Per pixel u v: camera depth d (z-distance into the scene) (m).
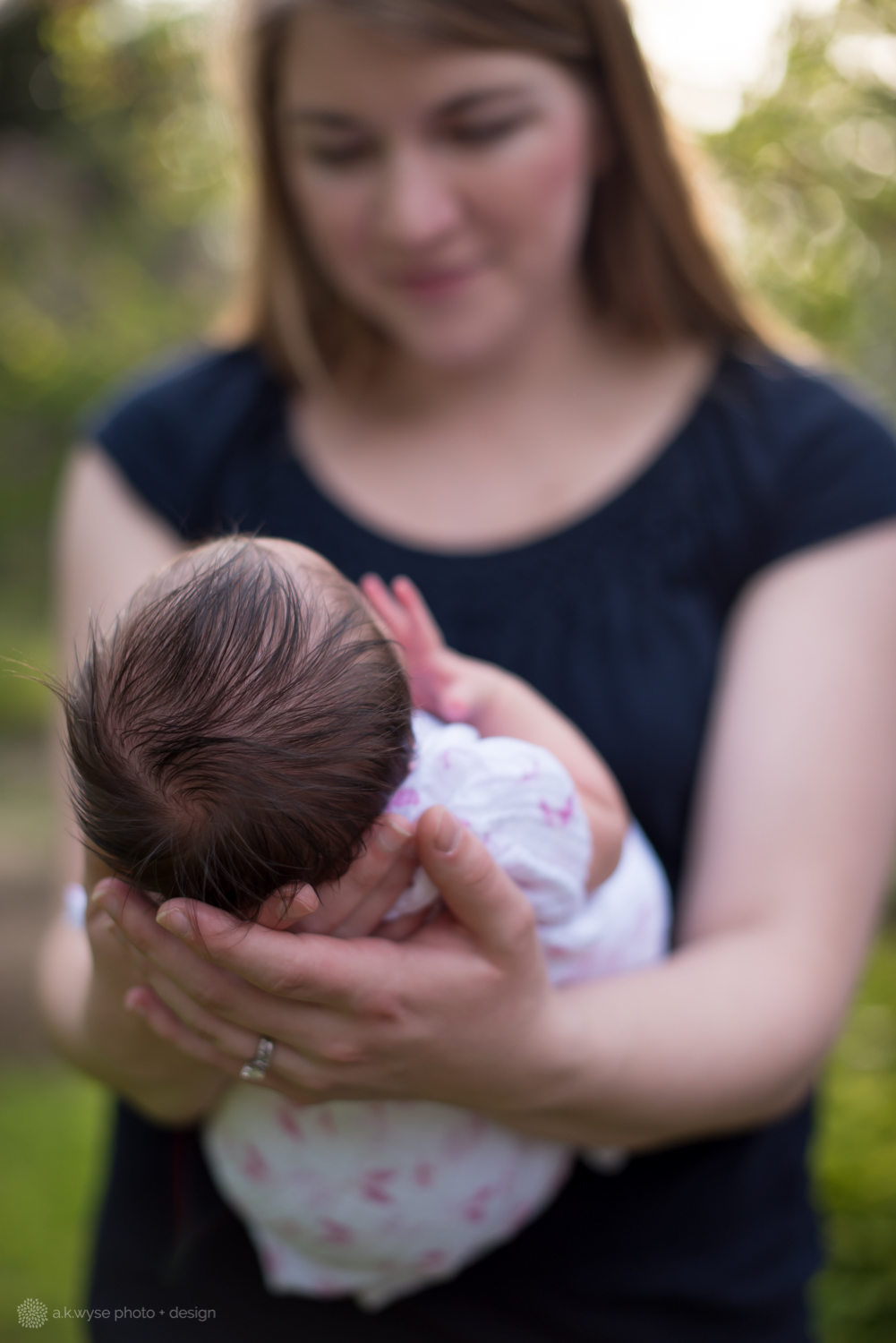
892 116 2.79
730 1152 1.49
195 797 1.08
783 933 1.37
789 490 1.57
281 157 1.72
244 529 1.71
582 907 1.26
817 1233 1.62
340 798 1.09
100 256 11.91
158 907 1.11
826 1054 1.39
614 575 1.58
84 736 1.11
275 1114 1.28
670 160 1.70
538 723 1.32
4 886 6.24
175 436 1.77
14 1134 3.85
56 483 13.35
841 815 1.40
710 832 1.45
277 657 1.09
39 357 12.88
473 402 1.72
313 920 1.14
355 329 1.79
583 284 1.76
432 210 1.51
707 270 1.74
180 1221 1.50
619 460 1.65
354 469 1.72
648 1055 1.22
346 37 1.44
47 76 10.28
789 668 1.46
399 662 1.19
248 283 1.93
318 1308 1.46
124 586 1.67
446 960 1.09
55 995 1.43
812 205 2.97
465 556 1.62
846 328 3.09
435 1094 1.18
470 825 1.16
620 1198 1.46
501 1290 1.45
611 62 1.59
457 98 1.47
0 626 11.84
